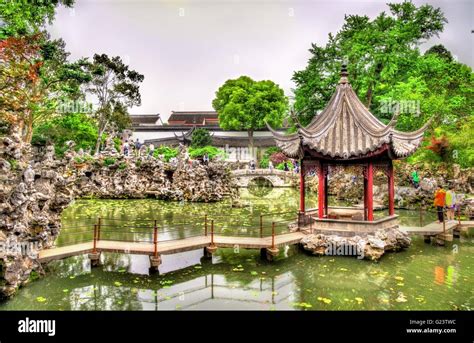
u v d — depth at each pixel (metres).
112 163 40.22
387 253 15.80
